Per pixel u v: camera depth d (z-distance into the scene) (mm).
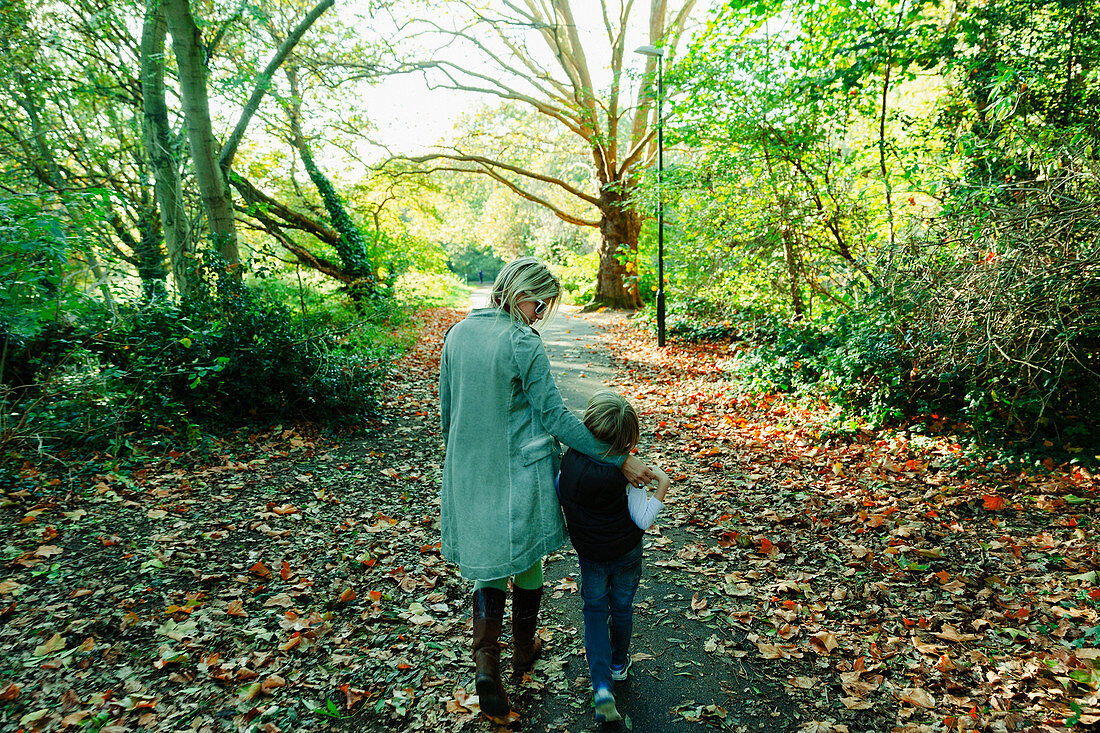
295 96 12430
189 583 3270
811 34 8438
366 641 2832
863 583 3393
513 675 2605
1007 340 5121
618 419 2148
